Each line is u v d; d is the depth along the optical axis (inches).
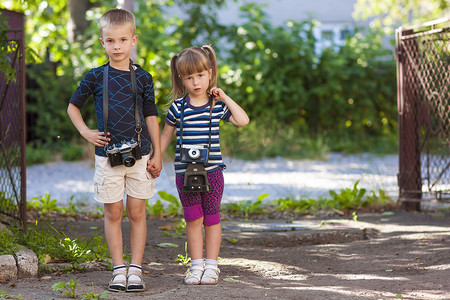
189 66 175.8
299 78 669.3
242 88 650.2
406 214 307.9
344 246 240.4
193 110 180.5
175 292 166.4
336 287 174.4
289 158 595.2
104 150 172.9
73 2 642.2
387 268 203.5
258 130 624.1
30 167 540.4
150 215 312.7
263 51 661.3
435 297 162.1
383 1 800.9
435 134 312.0
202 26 701.9
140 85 176.1
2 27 239.5
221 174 183.5
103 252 208.4
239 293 165.6
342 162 563.2
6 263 181.6
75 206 335.0
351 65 685.3
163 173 478.3
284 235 256.1
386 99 696.4
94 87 175.5
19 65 239.6
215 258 183.8
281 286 178.7
